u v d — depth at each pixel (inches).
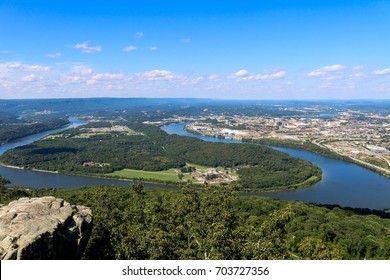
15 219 1769.2
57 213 1923.0
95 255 2434.8
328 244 4682.6
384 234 5383.9
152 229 2600.9
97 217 2962.6
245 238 2554.1
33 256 1567.4
